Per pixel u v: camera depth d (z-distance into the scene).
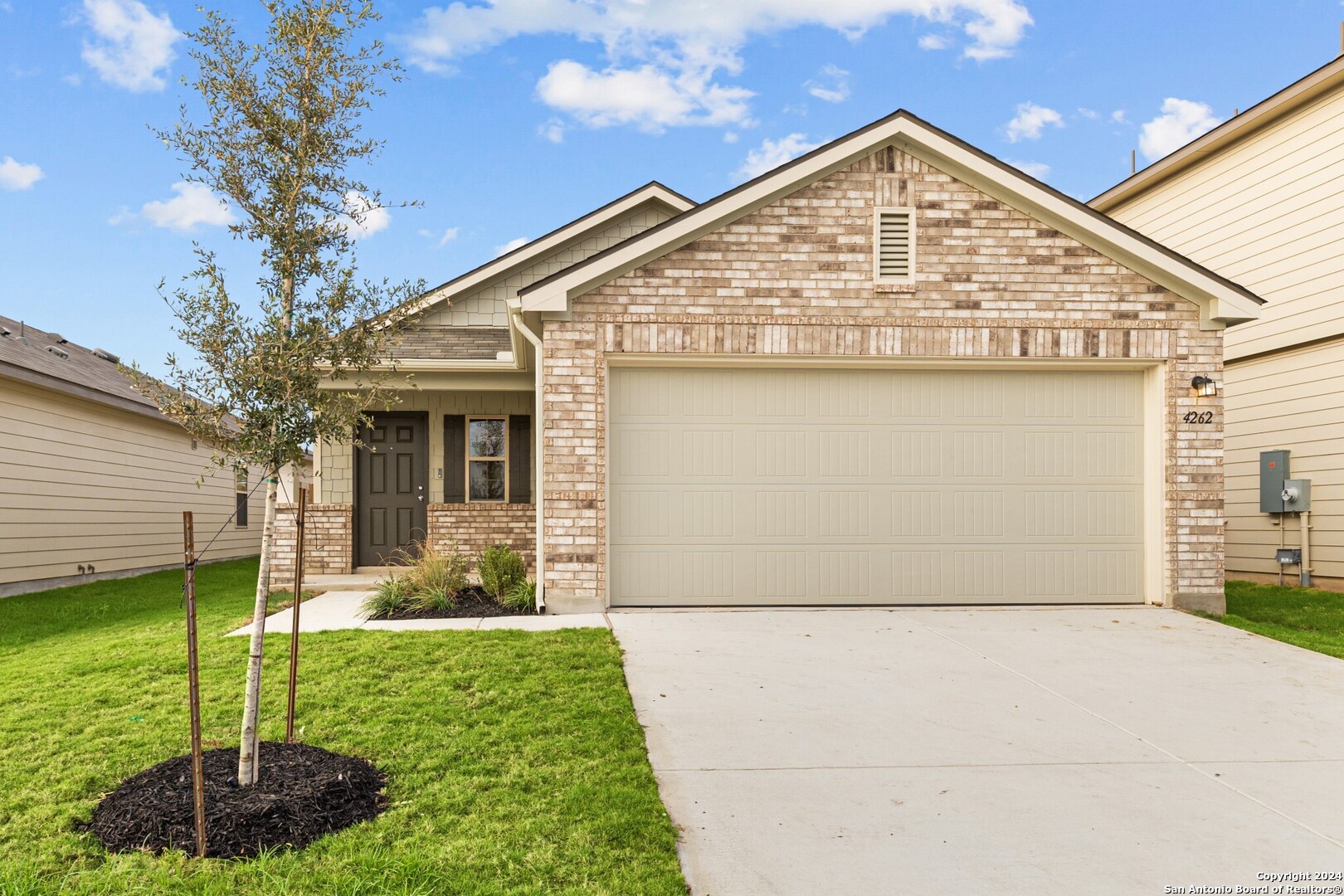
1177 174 14.30
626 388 8.88
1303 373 11.95
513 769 4.50
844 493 9.00
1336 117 11.38
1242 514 13.09
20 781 4.34
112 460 14.51
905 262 8.84
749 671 6.51
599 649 6.91
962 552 9.05
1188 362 8.99
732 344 8.73
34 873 3.39
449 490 12.51
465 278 13.20
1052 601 9.09
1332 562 11.46
